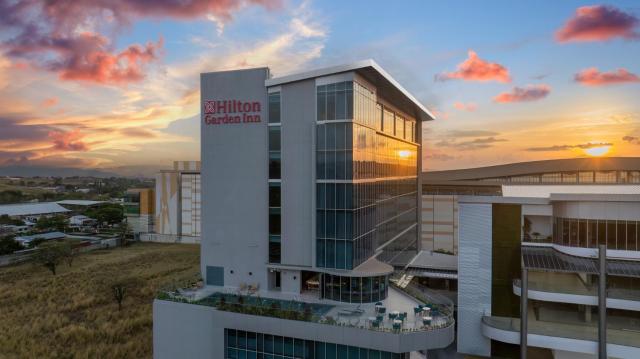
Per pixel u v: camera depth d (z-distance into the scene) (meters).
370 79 36.94
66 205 174.00
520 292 33.12
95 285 62.59
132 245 104.06
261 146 37.25
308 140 35.41
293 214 36.16
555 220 36.00
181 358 34.81
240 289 37.38
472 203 35.62
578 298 31.77
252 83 37.41
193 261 81.88
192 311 34.34
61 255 74.69
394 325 28.36
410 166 57.06
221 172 38.78
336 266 34.34
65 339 41.94
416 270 47.78
